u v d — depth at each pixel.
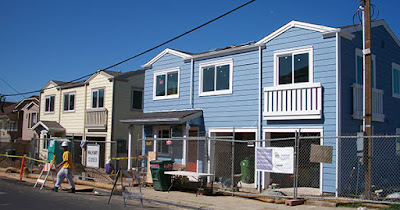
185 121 16.09
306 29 13.55
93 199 11.96
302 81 13.51
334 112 12.56
